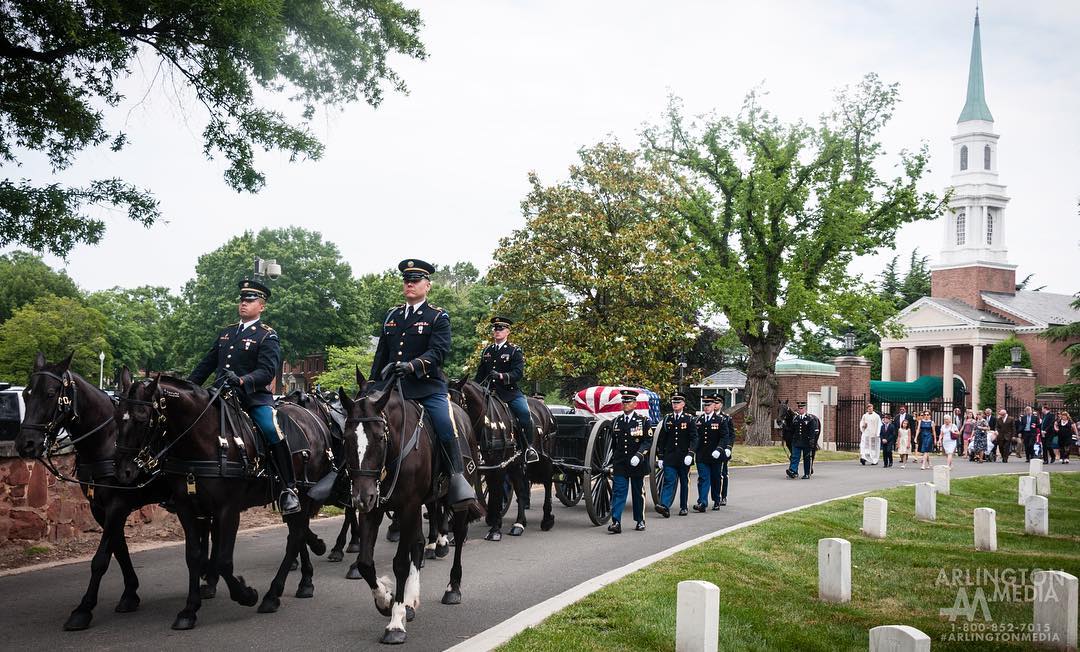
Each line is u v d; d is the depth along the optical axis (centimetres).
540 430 1423
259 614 868
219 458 827
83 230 1344
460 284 9975
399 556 780
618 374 2938
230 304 6212
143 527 1354
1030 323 6475
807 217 3666
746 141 3622
